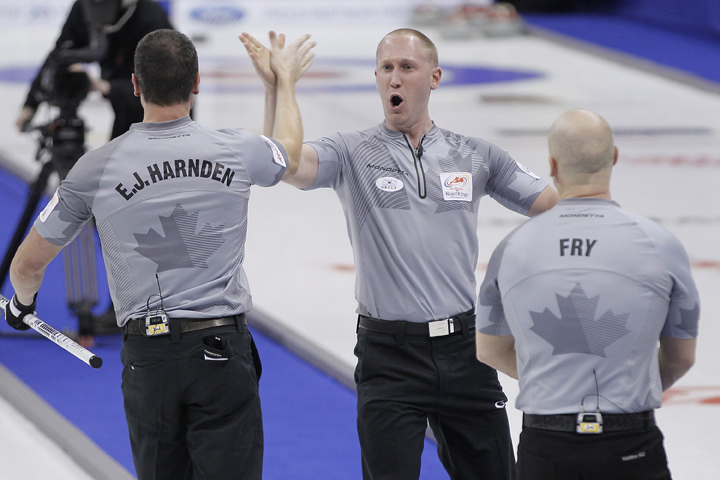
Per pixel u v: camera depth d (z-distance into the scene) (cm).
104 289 2406
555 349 940
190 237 1056
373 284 1202
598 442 921
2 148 3784
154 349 1055
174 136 1066
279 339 2097
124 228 1054
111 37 2045
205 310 1061
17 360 1969
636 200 3219
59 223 1063
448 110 4581
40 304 2284
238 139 1087
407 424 1171
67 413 1697
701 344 2030
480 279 2402
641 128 4322
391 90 1204
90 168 1054
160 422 1067
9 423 1672
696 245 2750
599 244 943
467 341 1199
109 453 1529
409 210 1198
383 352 1191
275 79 1241
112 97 2041
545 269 948
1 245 2641
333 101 4728
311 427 1661
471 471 1224
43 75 1984
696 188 3384
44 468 1488
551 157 993
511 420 1669
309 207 3269
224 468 1066
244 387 1080
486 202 3281
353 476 1475
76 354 1095
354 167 1226
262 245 2808
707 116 4612
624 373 928
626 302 926
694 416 1692
